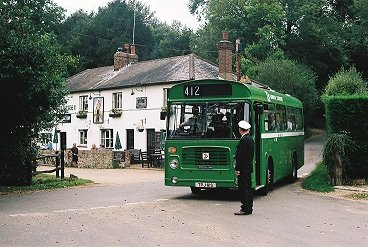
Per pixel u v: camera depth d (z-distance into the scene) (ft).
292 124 71.00
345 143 58.18
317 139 166.91
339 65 199.00
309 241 29.94
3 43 57.06
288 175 68.03
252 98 48.29
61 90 67.46
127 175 90.02
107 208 42.29
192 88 49.44
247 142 39.93
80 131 157.58
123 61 161.17
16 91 58.44
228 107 48.16
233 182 47.09
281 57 170.30
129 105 139.33
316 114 194.39
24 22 62.75
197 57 139.44
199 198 50.42
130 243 28.60
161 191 58.13
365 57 200.44
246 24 191.01
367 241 30.14
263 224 35.40
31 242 28.58
